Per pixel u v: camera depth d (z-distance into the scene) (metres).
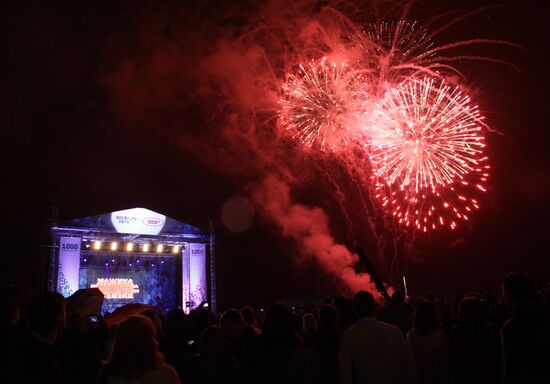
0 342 3.66
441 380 5.39
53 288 23.64
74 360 5.95
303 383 4.78
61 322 4.25
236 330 5.57
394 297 7.86
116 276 27.92
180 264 29.64
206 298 28.38
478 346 5.40
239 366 5.16
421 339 5.57
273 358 4.99
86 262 27.30
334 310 5.16
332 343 4.94
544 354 4.02
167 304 28.73
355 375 4.61
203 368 4.68
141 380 3.48
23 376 3.50
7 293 6.20
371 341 4.60
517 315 4.27
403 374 4.63
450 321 7.81
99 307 6.95
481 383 5.30
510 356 4.16
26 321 5.27
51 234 24.31
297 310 15.25
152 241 27.77
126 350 3.53
